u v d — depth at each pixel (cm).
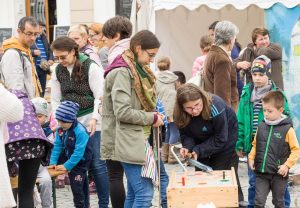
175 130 1002
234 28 769
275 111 626
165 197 629
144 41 554
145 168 557
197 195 541
